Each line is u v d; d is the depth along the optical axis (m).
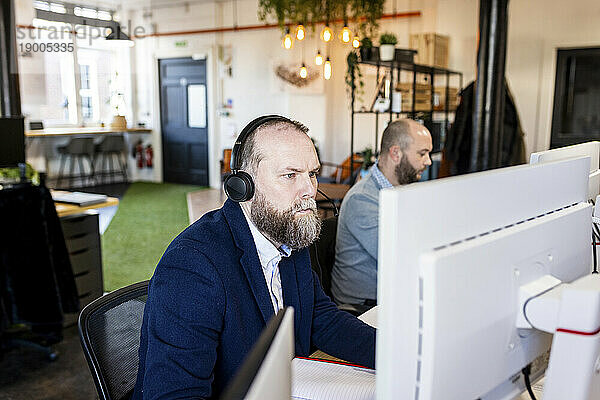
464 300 0.66
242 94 8.46
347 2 5.40
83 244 3.30
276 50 7.98
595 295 0.67
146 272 4.45
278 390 0.49
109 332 1.24
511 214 0.77
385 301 0.61
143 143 9.65
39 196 2.74
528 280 0.78
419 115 5.44
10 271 2.77
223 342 1.08
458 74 6.47
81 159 8.99
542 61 5.98
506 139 4.73
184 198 7.97
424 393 0.65
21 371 2.82
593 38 5.71
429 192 0.63
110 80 9.38
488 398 0.79
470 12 6.45
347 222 2.11
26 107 8.25
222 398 0.44
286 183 1.13
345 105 7.60
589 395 0.71
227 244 1.13
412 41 6.11
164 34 9.07
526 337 0.80
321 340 1.34
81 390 2.64
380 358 0.62
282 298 1.26
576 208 0.92
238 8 8.27
